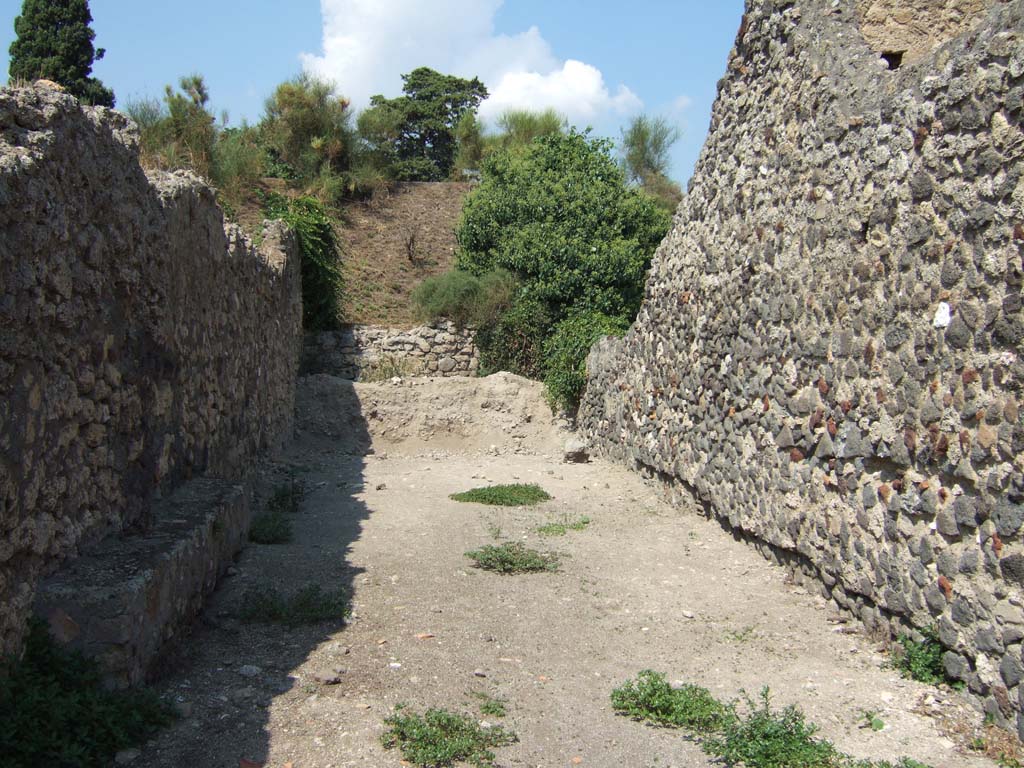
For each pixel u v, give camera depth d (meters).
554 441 16.09
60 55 23.27
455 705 4.57
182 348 7.36
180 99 25.70
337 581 6.75
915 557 5.36
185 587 5.32
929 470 5.27
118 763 3.76
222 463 9.15
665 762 4.07
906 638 5.45
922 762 4.11
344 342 20.67
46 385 4.49
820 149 6.89
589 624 6.03
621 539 8.59
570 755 4.10
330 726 4.21
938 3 7.62
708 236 9.39
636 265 19.58
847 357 6.30
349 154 30.11
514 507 10.17
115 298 5.66
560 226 20.36
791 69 7.57
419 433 16.09
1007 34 4.70
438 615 6.03
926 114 5.42
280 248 14.61
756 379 7.92
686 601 6.62
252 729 4.14
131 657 4.28
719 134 9.32
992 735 4.41
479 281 20.73
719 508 8.77
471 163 32.78
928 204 5.36
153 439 6.48
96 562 4.77
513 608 6.29
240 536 7.29
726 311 8.71
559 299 20.09
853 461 6.17
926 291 5.35
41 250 4.43
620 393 12.93
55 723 3.68
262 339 12.12
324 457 14.54
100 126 5.45
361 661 5.10
